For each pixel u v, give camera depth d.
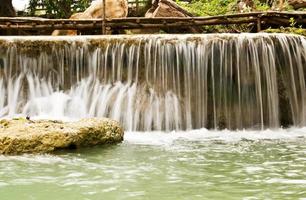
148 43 10.70
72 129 7.49
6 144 7.02
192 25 13.58
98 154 7.08
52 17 22.17
